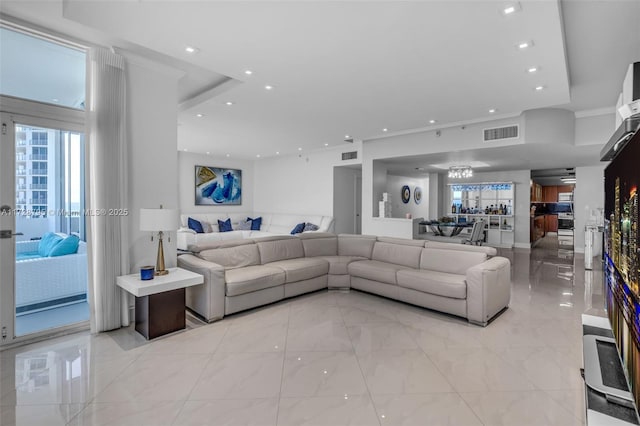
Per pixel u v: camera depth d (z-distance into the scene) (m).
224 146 7.87
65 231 3.14
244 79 3.58
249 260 4.28
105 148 3.09
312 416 1.93
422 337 3.05
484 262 3.72
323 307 3.89
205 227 8.70
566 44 3.29
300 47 2.85
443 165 8.35
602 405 1.40
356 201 9.18
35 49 2.88
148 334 2.96
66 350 2.75
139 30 2.56
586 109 5.35
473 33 2.60
